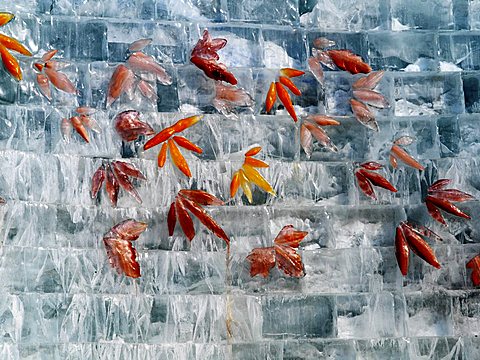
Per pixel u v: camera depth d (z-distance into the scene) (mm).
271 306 1899
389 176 1986
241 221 1920
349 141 1988
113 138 1890
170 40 1952
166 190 1899
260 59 1982
